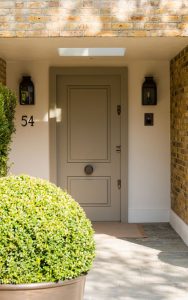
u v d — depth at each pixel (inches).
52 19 252.2
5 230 155.6
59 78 358.0
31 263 156.2
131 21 252.4
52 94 353.4
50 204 163.2
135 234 323.3
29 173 354.6
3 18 252.7
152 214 357.7
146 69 354.0
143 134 357.1
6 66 349.1
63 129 360.5
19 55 321.1
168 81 354.0
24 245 155.3
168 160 356.5
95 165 361.1
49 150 354.6
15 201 161.2
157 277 234.7
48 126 354.0
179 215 321.1
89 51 325.7
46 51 305.4
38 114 353.4
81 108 361.4
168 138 356.2
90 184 360.5
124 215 357.4
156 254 275.4
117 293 212.8
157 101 355.6
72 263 161.2
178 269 247.0
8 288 155.6
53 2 252.1
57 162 359.9
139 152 357.1
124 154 357.4
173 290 216.2
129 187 357.7
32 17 252.5
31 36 253.4
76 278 163.6
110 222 358.6
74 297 164.9
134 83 355.6
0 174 245.6
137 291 215.2
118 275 238.2
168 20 252.4
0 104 235.0
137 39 264.4
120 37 255.4
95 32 252.4
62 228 159.5
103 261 262.2
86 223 168.9
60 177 359.9
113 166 360.5
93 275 238.4
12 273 155.3
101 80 358.9
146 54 321.7
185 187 299.1
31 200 162.7
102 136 360.8
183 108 303.0
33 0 252.2
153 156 357.1
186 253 277.1
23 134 353.7
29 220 157.2
